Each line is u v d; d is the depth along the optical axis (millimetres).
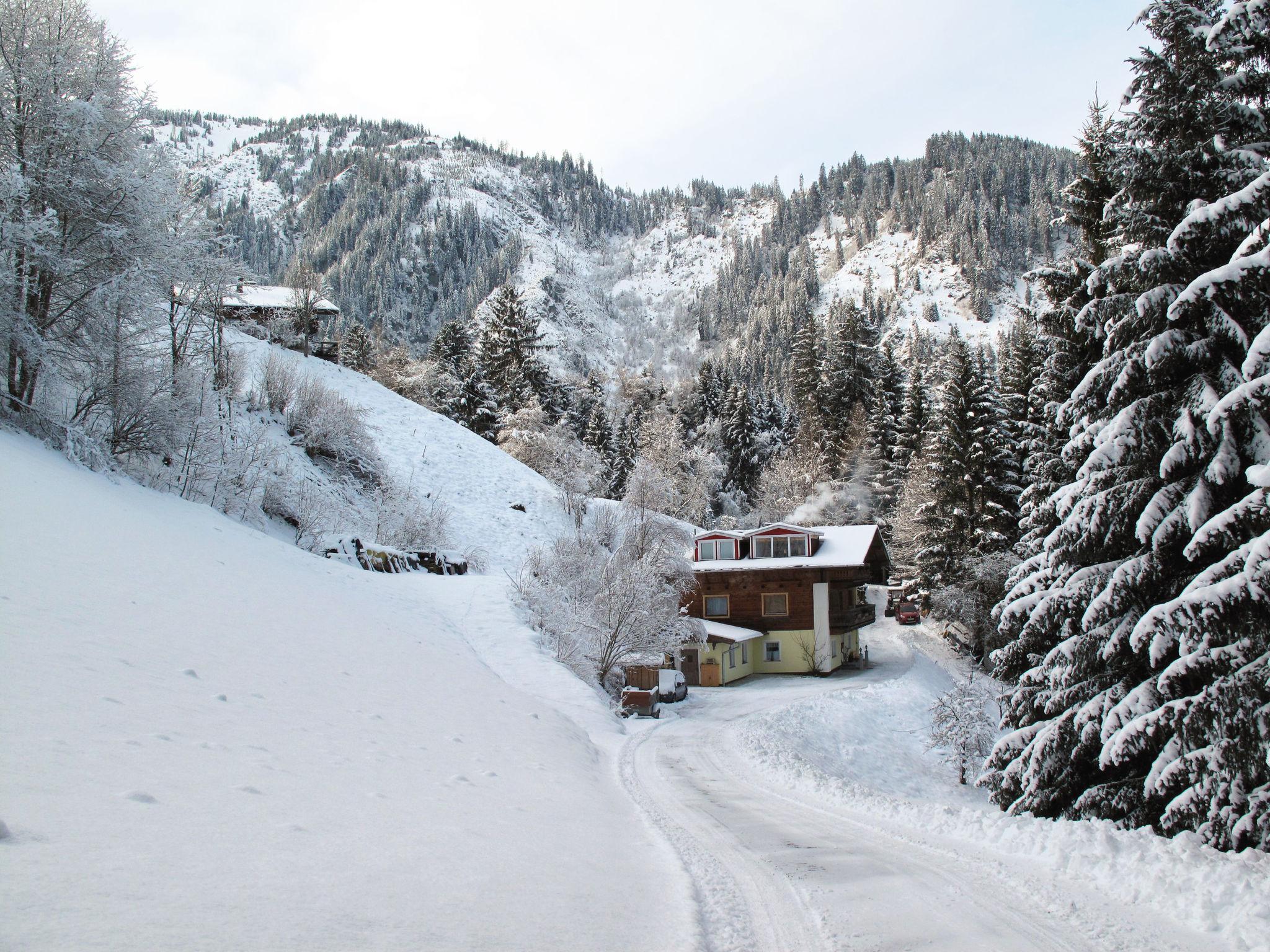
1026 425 38125
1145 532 10695
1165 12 11438
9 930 2947
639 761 15758
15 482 14469
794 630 39594
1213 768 9203
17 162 21047
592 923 5117
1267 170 9953
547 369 83938
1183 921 7129
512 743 11844
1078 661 11969
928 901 7445
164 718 6855
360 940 3766
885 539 60906
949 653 43094
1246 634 9414
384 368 81125
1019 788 13250
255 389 38469
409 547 32531
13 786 4520
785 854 8984
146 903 3533
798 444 75875
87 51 22500
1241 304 10336
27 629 7902
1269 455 9594
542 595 25828
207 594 13008
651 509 36375
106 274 22312
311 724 8531
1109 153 13406
